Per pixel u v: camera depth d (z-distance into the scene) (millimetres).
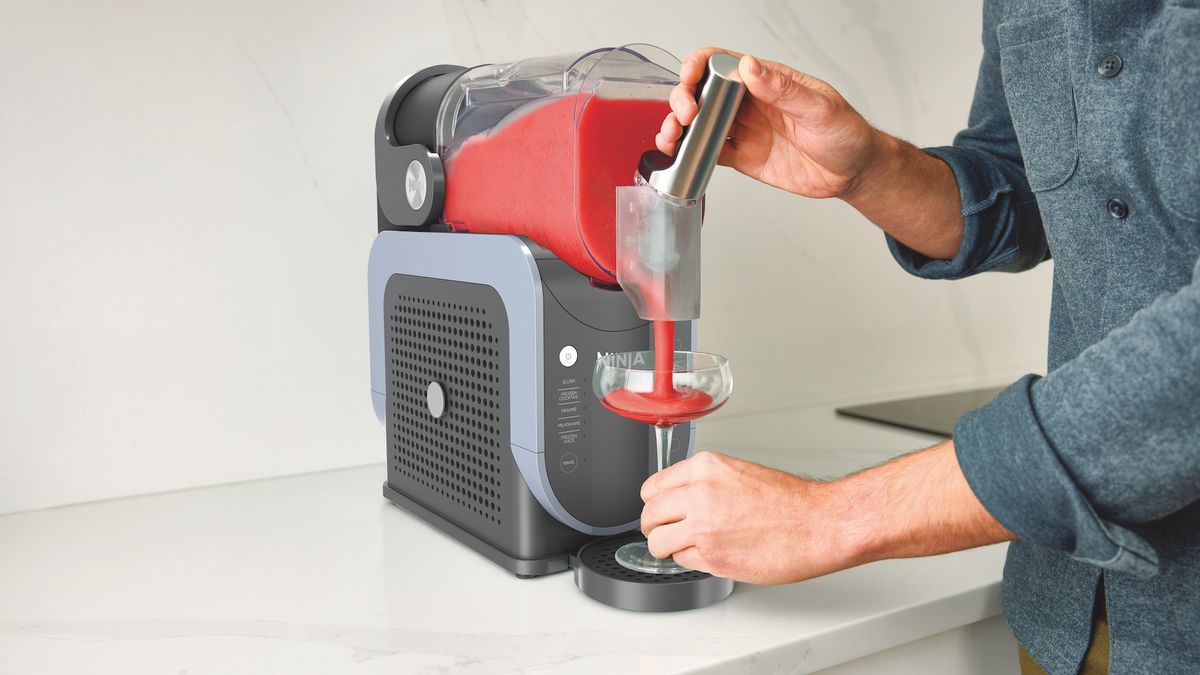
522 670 684
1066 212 722
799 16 1440
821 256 1523
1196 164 600
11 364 1036
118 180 1059
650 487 730
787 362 1523
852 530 644
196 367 1124
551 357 804
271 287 1152
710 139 698
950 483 612
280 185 1141
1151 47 639
